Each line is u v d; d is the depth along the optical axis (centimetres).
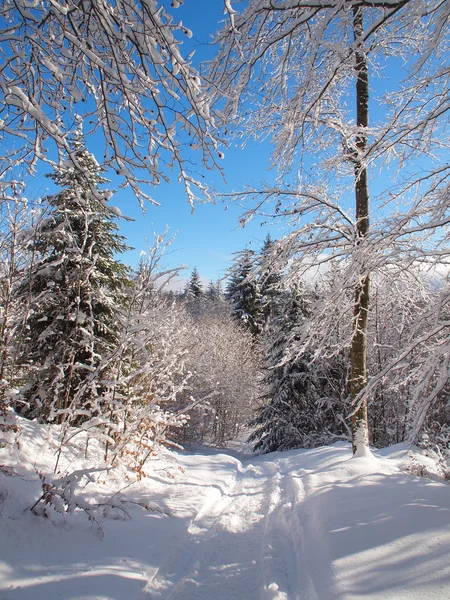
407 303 814
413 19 359
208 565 356
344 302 721
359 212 739
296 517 465
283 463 928
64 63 272
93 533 359
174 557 361
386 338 1306
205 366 2012
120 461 563
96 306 892
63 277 775
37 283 776
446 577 259
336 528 384
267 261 763
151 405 533
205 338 2341
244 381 2336
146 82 282
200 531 439
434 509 389
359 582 280
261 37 412
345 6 335
